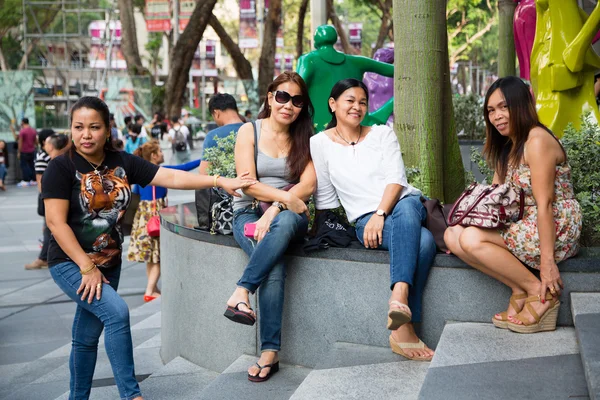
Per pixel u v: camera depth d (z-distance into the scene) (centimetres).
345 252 397
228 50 2439
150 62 5231
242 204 423
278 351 407
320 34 664
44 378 519
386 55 900
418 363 369
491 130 372
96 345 392
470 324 374
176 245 489
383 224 385
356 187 405
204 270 458
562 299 362
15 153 2070
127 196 376
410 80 488
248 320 376
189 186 397
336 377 352
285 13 4250
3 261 974
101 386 488
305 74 652
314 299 409
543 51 598
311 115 424
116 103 2264
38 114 2606
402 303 352
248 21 2681
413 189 408
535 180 347
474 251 354
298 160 411
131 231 737
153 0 2566
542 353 328
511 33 1091
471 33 3756
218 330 455
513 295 362
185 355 487
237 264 436
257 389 383
